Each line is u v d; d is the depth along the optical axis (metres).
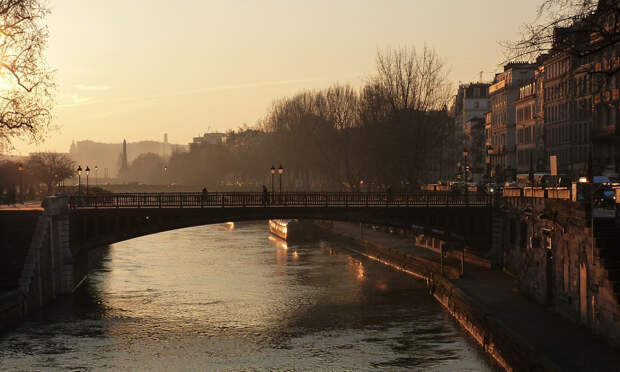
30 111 55.22
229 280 72.31
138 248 102.44
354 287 68.50
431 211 70.38
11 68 54.31
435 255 79.62
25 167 145.62
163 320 54.00
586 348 34.44
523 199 57.28
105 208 64.25
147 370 41.69
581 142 98.44
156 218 65.50
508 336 38.94
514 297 51.03
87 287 66.62
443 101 106.00
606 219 38.12
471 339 47.53
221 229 143.88
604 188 47.34
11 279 51.88
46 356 43.88
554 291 45.09
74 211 62.69
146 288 67.06
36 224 56.16
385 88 108.38
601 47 35.03
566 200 41.84
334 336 49.34
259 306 59.47
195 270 79.12
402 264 81.38
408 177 102.62
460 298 52.88
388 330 50.78
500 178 130.12
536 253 49.44
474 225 70.75
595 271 36.78
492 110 154.88
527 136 129.12
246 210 67.50
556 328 39.53
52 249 58.78
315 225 120.88
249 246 106.31
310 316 55.62
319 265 83.94
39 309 55.25
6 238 54.44
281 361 43.56
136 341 47.81
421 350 45.22
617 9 34.00
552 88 111.50
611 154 85.50
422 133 101.69
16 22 54.22
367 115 115.00
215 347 46.72
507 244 65.00
